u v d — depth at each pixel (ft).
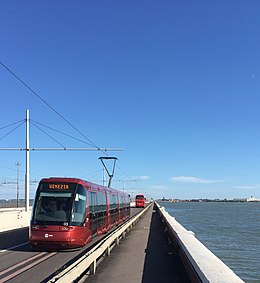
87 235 57.62
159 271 37.68
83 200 56.80
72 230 52.95
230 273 21.75
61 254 50.42
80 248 55.52
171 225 63.26
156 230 91.30
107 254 48.39
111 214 91.86
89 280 33.53
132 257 47.16
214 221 250.37
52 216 53.52
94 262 36.63
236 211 459.73
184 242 38.24
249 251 111.14
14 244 61.62
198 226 204.44
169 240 64.69
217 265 24.20
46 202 54.70
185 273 35.45
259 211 464.24
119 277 34.81
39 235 52.54
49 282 23.97
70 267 28.58
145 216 168.76
